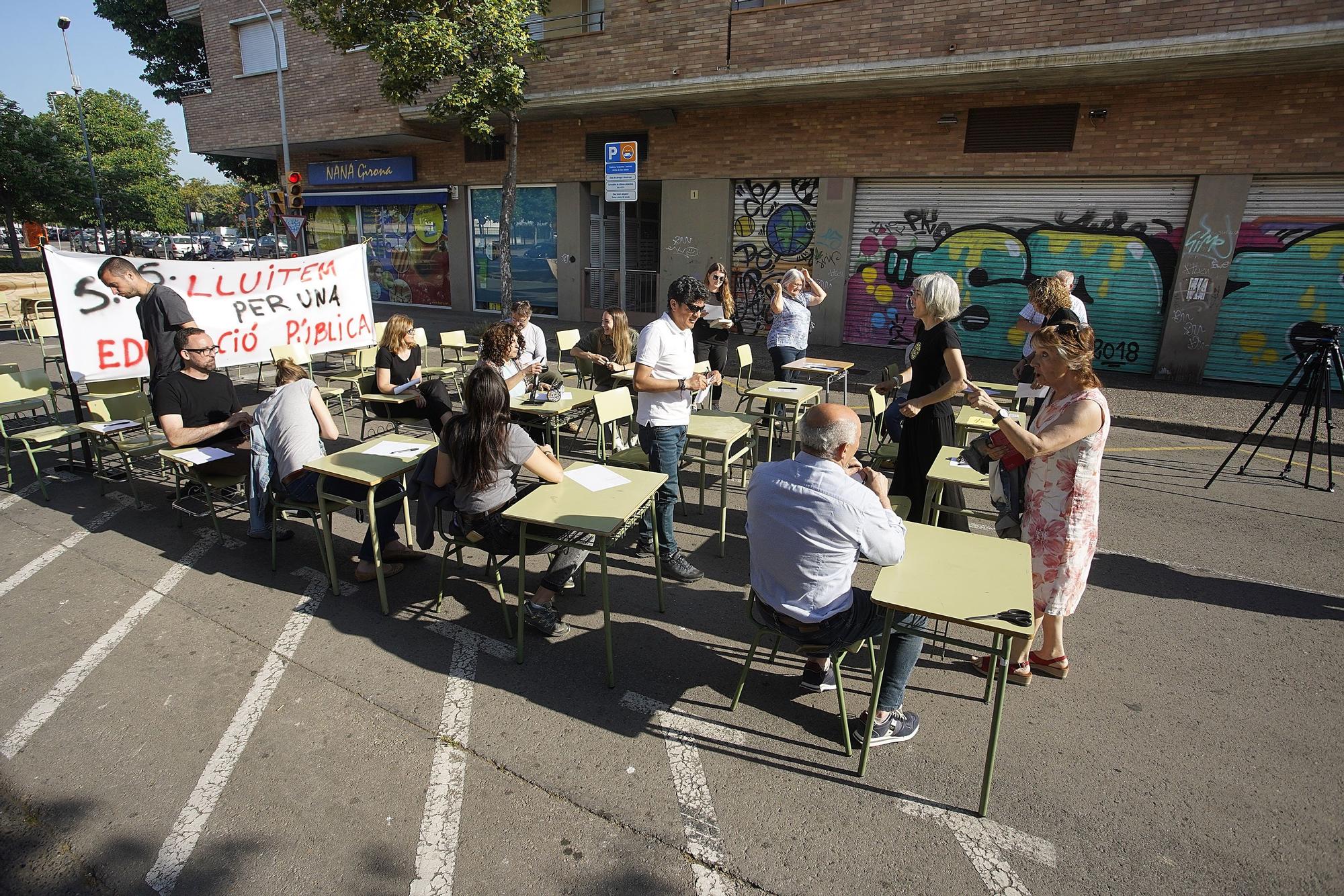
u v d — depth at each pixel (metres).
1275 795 2.87
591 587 4.56
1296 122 9.38
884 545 2.83
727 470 5.03
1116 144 10.41
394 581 4.62
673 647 3.91
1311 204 9.67
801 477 2.89
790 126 12.64
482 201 16.92
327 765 2.99
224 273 7.92
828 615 2.93
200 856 2.55
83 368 6.41
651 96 12.29
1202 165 9.95
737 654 3.86
